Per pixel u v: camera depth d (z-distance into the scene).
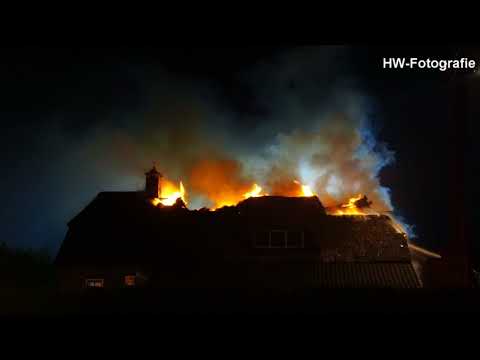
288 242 29.25
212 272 27.84
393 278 26.20
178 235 31.02
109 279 29.33
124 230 31.42
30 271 31.95
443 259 18.70
